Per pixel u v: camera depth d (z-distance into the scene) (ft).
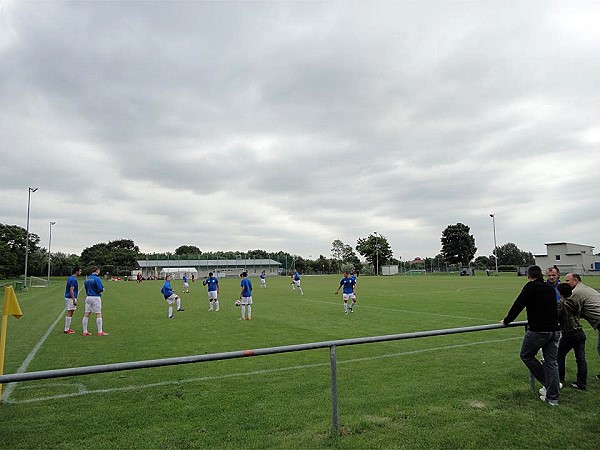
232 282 182.29
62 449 14.96
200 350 32.65
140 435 16.01
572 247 252.01
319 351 31.07
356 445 14.84
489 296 82.43
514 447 14.71
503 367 25.91
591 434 15.66
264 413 18.16
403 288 113.50
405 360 27.91
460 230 358.84
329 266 375.66
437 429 16.19
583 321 45.60
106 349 33.45
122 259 366.63
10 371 26.81
